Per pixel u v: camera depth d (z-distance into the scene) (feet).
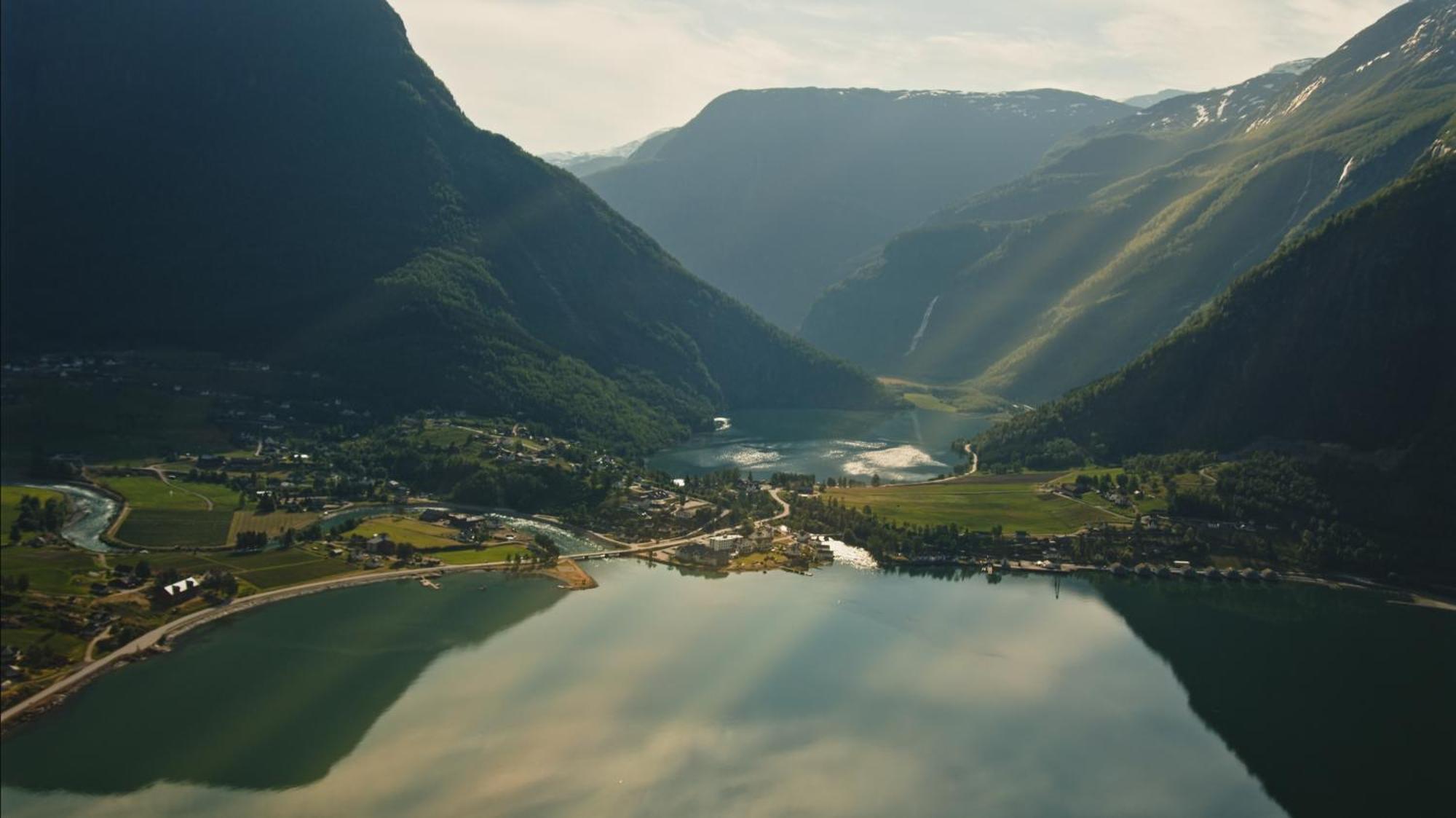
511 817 595.06
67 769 624.59
